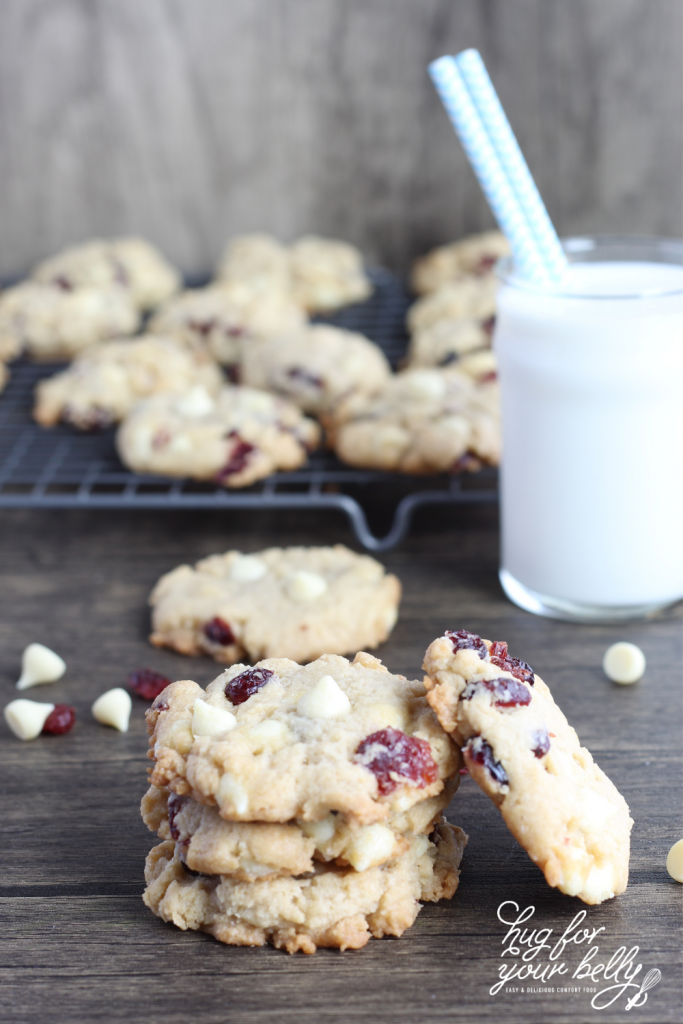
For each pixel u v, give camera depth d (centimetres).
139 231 84
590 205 81
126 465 62
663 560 52
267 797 39
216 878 41
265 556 56
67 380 67
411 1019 39
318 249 79
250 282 77
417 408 60
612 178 80
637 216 81
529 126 80
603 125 79
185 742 41
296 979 40
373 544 58
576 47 78
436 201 82
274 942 40
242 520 61
